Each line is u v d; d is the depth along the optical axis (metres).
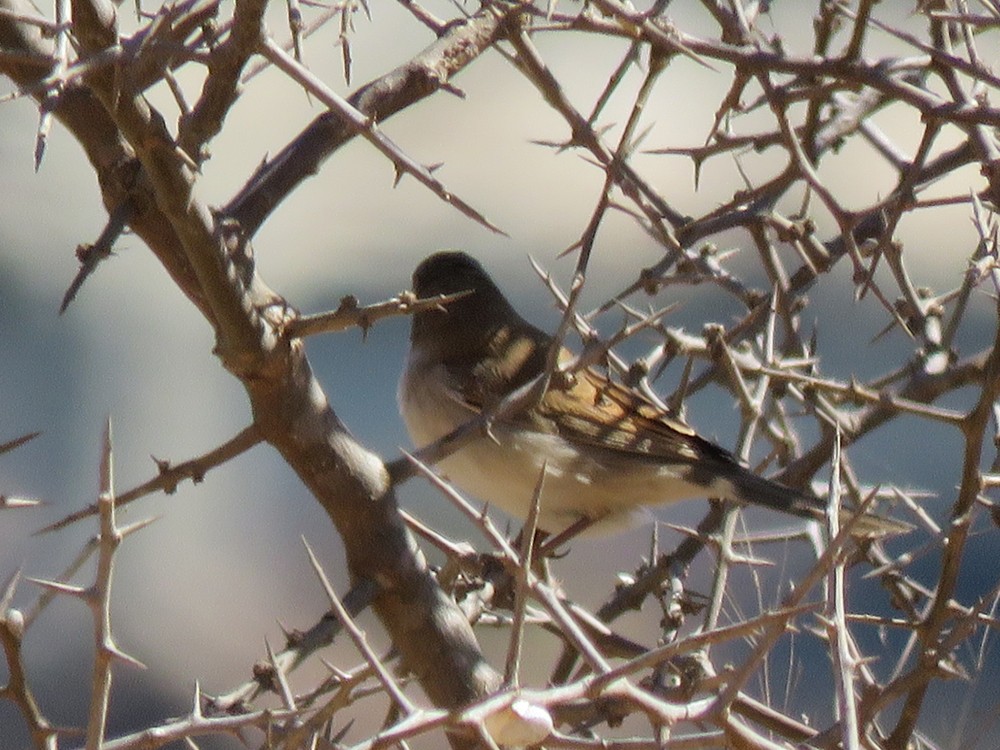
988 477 6.57
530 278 19.48
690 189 18.77
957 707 8.17
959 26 7.89
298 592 15.86
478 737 4.14
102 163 5.87
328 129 6.64
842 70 6.34
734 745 4.43
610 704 5.93
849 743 4.14
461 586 7.88
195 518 16.62
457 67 6.82
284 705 5.37
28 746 13.42
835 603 4.52
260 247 19.22
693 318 17.19
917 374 8.25
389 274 19.44
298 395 6.16
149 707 14.19
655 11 6.12
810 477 8.49
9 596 4.91
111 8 5.02
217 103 5.35
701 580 13.85
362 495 6.30
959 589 12.80
